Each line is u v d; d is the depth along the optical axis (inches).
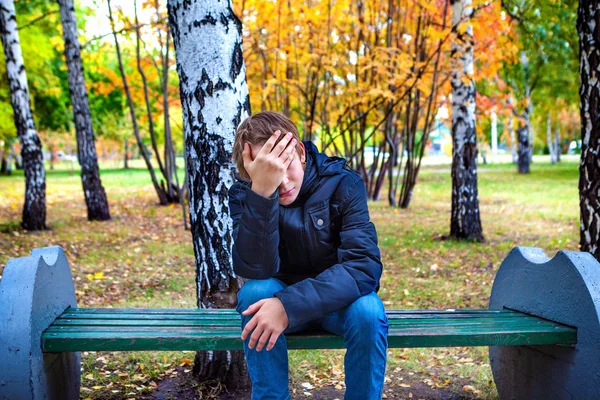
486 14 315.6
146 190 761.0
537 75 676.1
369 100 373.4
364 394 78.2
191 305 191.3
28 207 362.9
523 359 101.7
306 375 131.2
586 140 144.0
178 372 129.9
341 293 75.5
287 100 459.5
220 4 113.5
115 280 231.6
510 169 1099.9
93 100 1096.8
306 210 81.5
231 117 114.7
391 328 87.4
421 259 272.7
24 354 76.2
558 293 91.9
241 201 85.4
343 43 439.2
